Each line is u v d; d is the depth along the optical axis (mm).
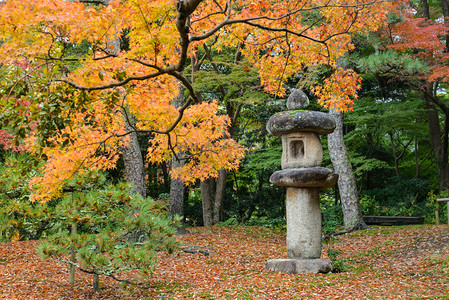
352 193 14859
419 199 19203
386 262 9359
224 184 17922
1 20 4113
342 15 6898
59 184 6539
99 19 4602
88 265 5945
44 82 4461
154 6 4477
